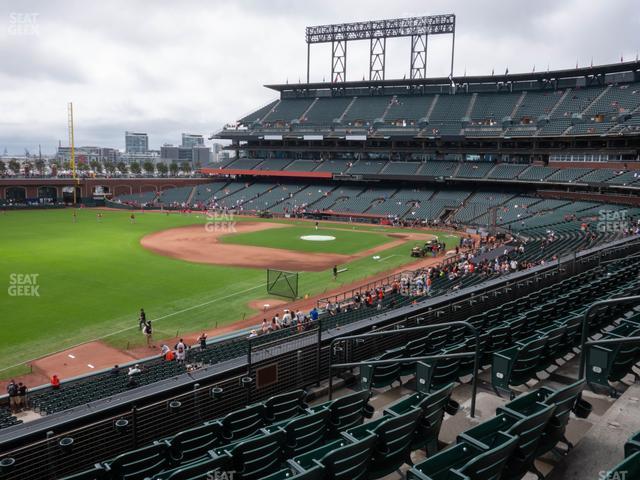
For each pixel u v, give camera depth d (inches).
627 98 3088.1
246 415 404.2
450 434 368.8
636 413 348.2
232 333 1175.6
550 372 489.1
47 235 2642.7
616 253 1134.4
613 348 405.1
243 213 3821.4
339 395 508.4
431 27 3757.4
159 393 438.9
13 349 1091.9
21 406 792.3
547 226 2486.5
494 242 2404.0
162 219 3444.9
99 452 403.2
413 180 3624.5
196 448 366.0
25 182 3978.8
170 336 1186.0
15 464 366.3
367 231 2999.5
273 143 4402.1
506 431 271.4
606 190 2864.2
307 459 286.7
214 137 4416.8
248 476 310.0
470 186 3639.3
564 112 3275.1
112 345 1124.5
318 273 1870.1
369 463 292.8
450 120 3634.4
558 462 298.0
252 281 1723.7
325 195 3885.3
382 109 3998.5
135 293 1542.8
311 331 557.3
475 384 386.9
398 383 509.0
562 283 802.2
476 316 620.4
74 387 816.9
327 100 4343.0
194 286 1642.5
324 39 4153.5
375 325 580.7
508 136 3272.6
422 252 2172.7
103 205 4261.8
